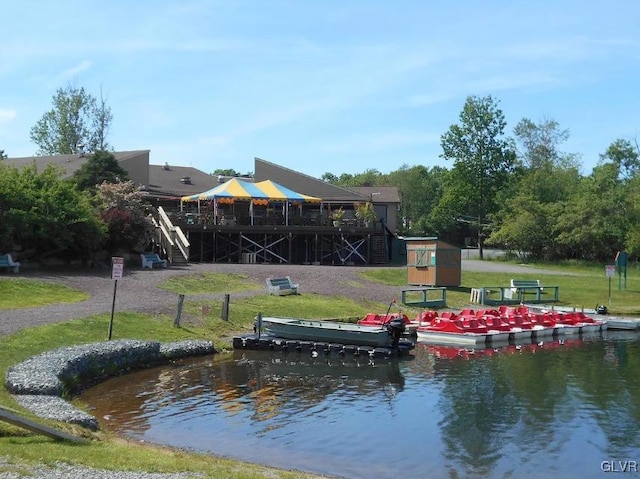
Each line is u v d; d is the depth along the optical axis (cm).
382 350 2303
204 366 2030
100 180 4441
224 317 2584
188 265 3994
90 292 2788
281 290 3206
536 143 9594
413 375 1986
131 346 1927
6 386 1395
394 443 1297
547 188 8275
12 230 3131
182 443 1253
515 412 1545
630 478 1136
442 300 3566
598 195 6894
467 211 9612
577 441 1331
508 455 1241
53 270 3247
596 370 2103
